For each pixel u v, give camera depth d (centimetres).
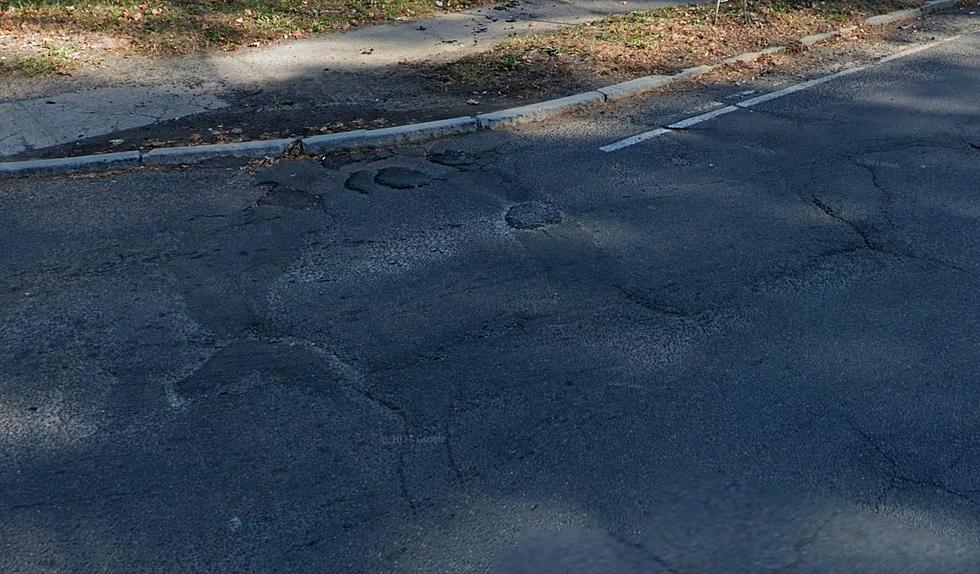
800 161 826
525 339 573
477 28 1189
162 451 481
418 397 521
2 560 416
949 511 444
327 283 630
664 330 584
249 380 534
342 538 429
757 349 565
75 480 462
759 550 421
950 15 1312
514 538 428
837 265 660
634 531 432
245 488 457
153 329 579
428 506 446
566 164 818
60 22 1131
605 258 664
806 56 1120
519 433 494
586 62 1053
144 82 981
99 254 663
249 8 1215
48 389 526
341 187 772
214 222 711
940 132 893
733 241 689
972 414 511
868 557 417
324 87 984
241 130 865
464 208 737
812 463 473
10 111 895
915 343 574
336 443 486
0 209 725
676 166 815
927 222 721
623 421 503
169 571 411
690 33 1164
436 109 923
